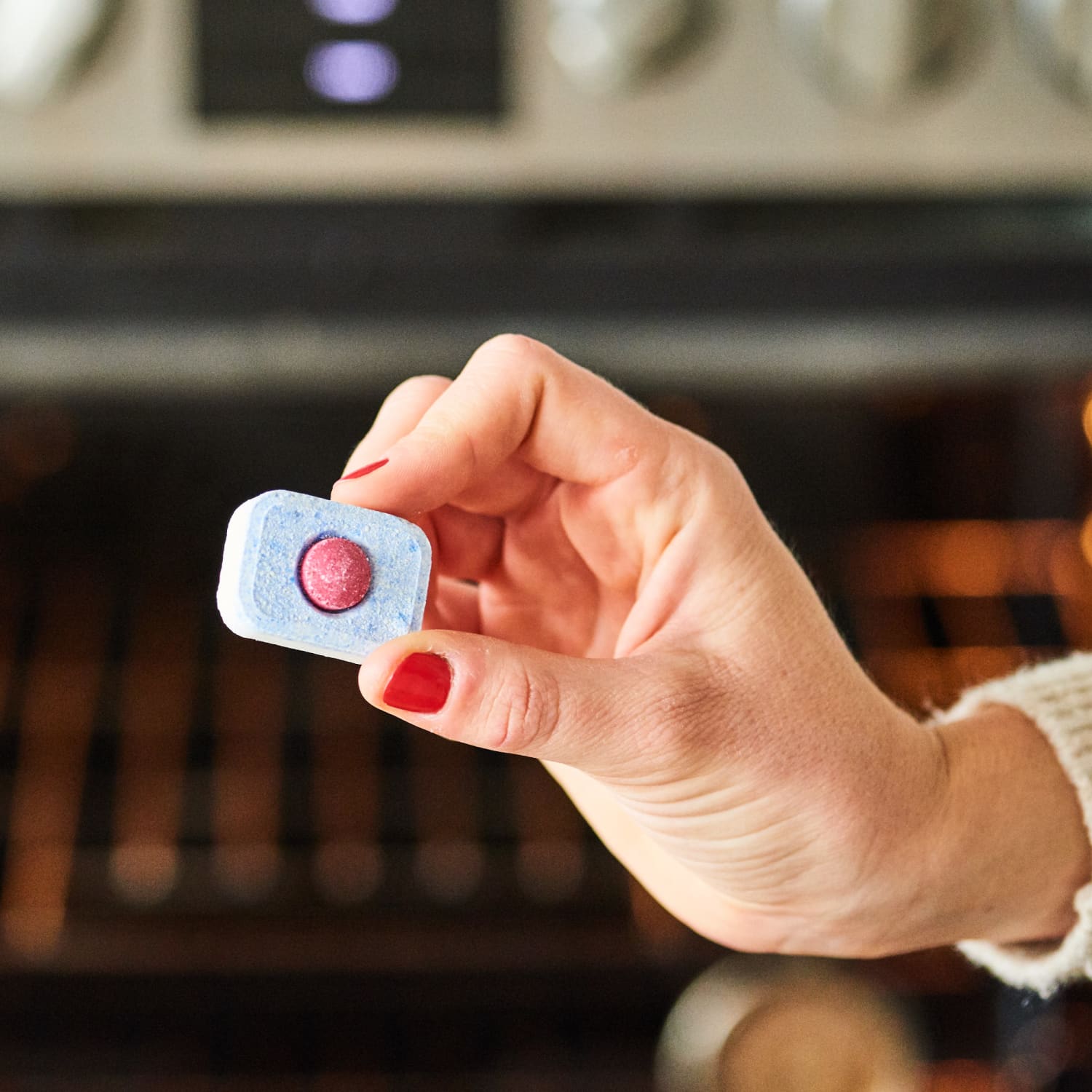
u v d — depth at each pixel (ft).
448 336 2.75
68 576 3.94
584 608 1.91
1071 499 3.65
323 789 3.72
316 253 2.69
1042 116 2.70
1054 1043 3.11
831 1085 2.99
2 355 2.73
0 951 2.98
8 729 3.84
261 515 1.68
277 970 3.04
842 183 2.73
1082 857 1.82
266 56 2.60
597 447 1.78
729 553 1.77
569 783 1.97
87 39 2.56
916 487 3.82
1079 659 1.90
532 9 2.62
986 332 2.78
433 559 1.90
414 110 2.63
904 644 3.94
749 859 1.79
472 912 3.15
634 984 3.07
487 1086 3.27
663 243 2.72
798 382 2.89
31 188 2.64
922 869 1.79
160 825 3.56
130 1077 3.20
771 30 2.66
